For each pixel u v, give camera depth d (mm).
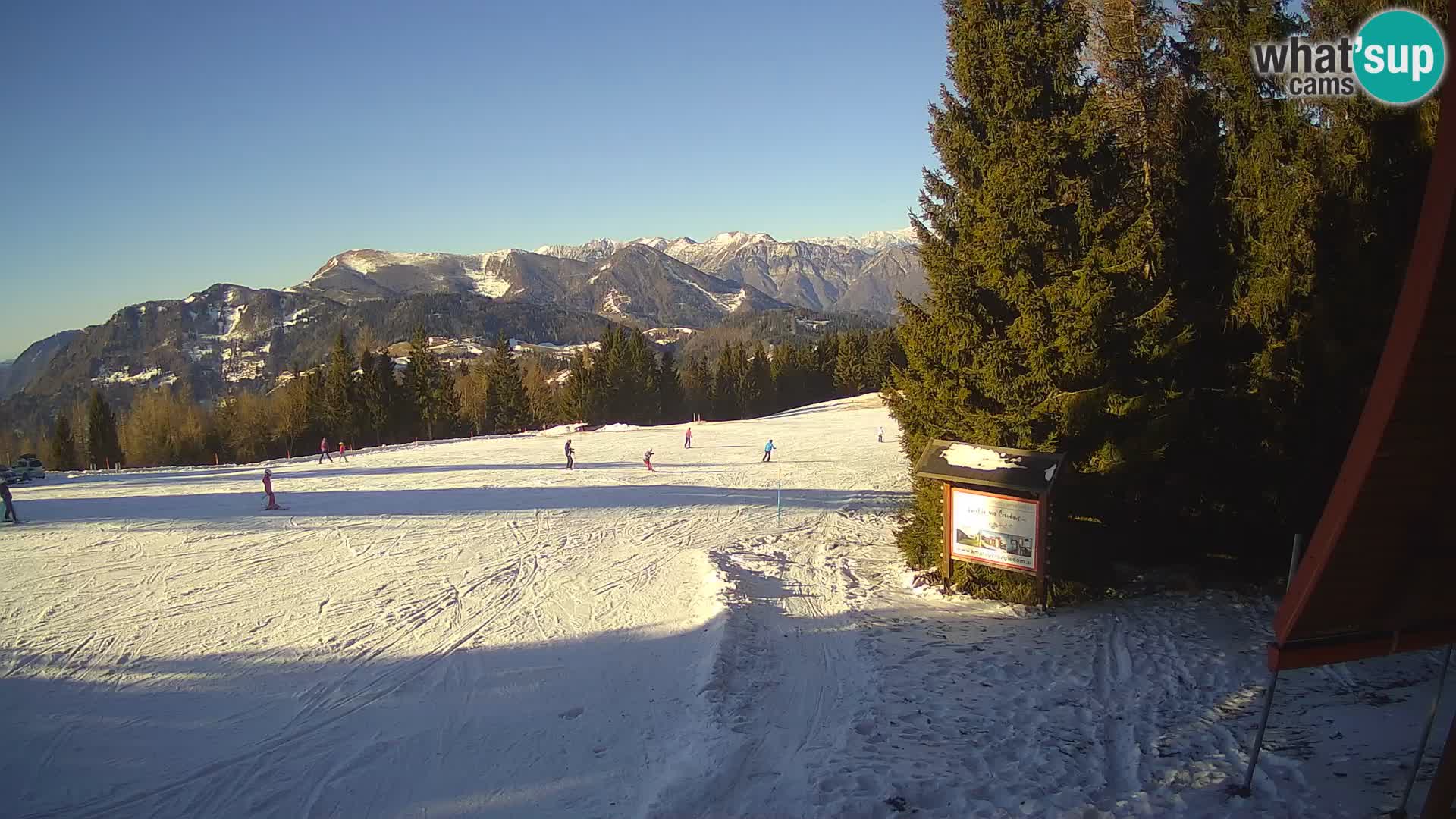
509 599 19328
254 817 9906
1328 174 15047
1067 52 16578
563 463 50156
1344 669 12758
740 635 15812
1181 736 10711
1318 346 15297
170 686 14078
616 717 12617
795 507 33156
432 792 10391
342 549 25250
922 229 18453
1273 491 16484
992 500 17453
